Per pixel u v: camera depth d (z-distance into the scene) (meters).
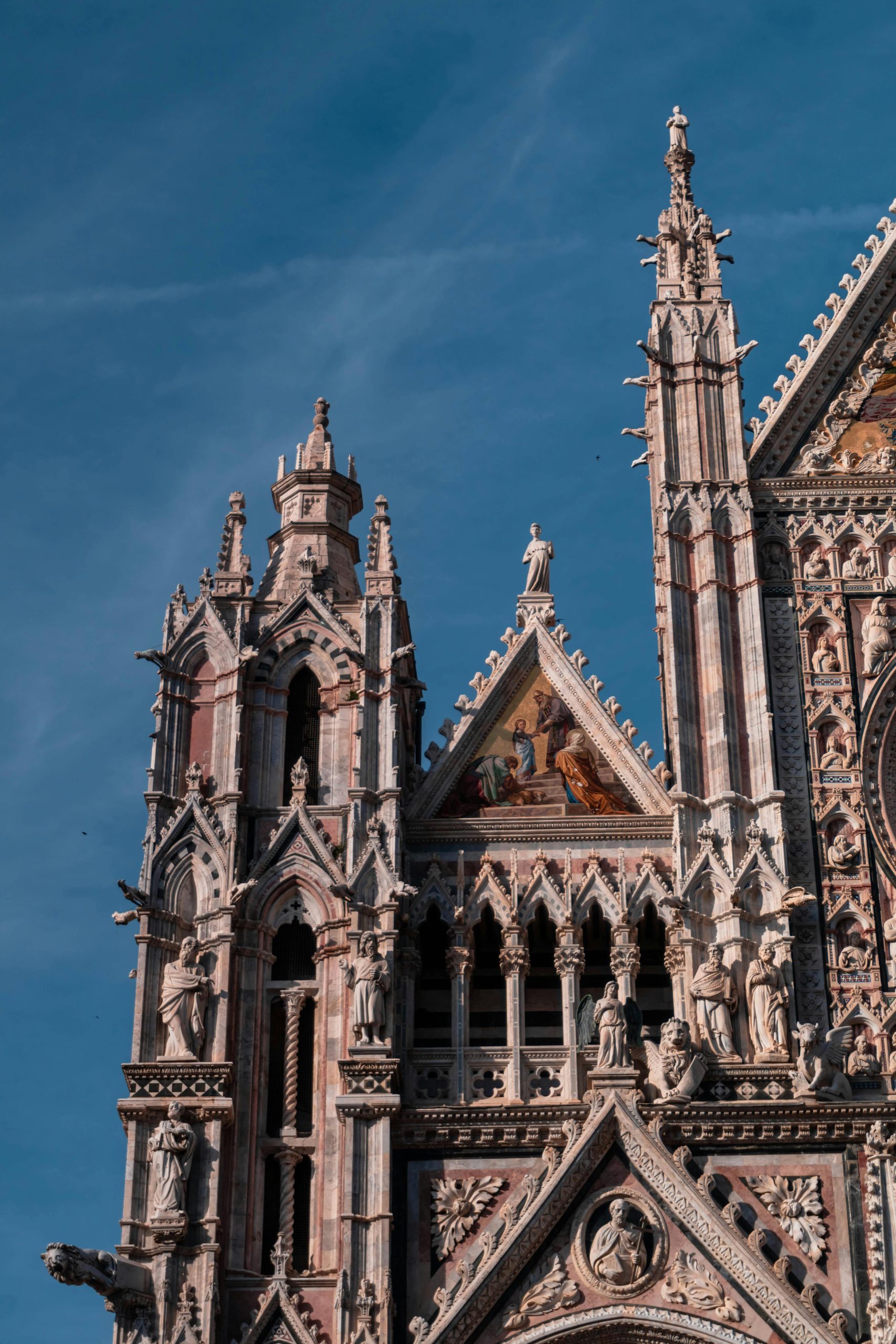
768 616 64.06
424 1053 58.81
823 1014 58.75
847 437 66.69
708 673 62.81
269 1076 58.69
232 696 62.56
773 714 62.41
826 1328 54.16
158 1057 58.12
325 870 60.44
